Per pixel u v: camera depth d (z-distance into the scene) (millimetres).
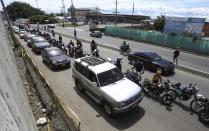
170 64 14555
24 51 19984
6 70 4180
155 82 10625
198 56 22453
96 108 9477
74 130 6414
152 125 8016
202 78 13516
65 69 16094
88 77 10117
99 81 9281
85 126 8000
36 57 20703
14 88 4363
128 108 8297
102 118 8594
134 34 36812
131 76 11922
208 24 47625
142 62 15516
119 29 41469
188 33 41469
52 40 26906
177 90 9484
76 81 11664
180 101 10078
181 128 7781
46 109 8406
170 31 46156
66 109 7828
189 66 17312
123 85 9188
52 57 16344
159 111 9125
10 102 2658
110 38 39406
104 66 10125
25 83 12430
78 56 19578
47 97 9242
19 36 38406
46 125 7562
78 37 39875
